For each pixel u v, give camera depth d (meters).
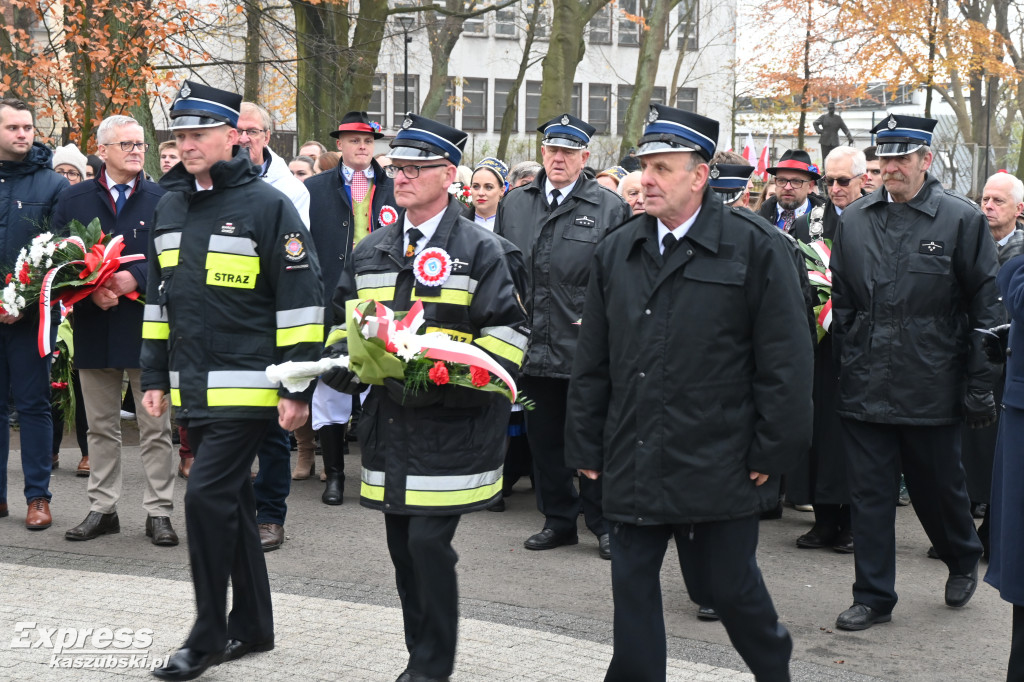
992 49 28.75
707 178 3.85
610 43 45.34
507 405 4.23
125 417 9.80
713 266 3.79
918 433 5.55
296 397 4.28
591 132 6.80
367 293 4.29
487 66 44.78
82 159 8.95
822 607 5.67
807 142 41.56
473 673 4.45
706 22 45.53
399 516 4.28
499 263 4.21
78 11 12.79
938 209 5.60
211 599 4.28
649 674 3.85
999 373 6.84
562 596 5.64
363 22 22.12
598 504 6.48
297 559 6.14
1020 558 4.23
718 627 5.29
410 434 4.11
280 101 31.66
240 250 4.39
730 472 3.79
